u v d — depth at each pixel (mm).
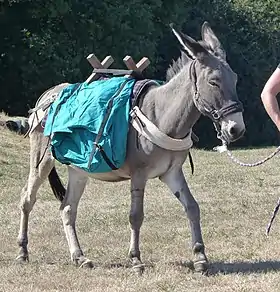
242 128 6480
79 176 7855
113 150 7035
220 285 6680
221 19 35844
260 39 36094
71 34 29234
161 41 34156
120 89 7270
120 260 8039
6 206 12312
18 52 28891
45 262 7984
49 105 7867
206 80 6594
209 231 9719
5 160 16672
